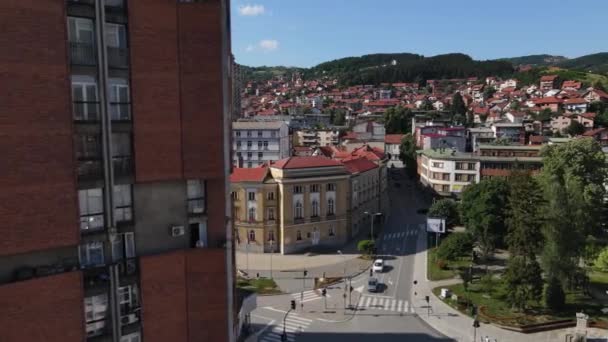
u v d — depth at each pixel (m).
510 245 63.81
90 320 26.42
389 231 105.12
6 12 22.44
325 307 66.94
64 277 24.91
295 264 83.94
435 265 83.06
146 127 26.91
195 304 29.25
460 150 147.75
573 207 64.25
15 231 23.39
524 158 120.06
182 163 28.16
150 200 28.09
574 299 66.38
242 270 80.81
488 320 61.66
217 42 27.95
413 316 63.94
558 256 62.19
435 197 126.31
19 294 23.80
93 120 25.42
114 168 26.36
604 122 185.88
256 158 145.50
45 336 24.59
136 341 27.92
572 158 94.88
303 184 89.62
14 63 22.75
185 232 29.31
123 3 25.94
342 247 93.56
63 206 24.55
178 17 27.16
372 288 72.44
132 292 27.73
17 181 23.25
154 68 26.78
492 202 84.06
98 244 26.58
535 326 59.03
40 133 23.61
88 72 25.03
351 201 98.50
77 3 24.50
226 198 29.98
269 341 57.03
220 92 28.38
